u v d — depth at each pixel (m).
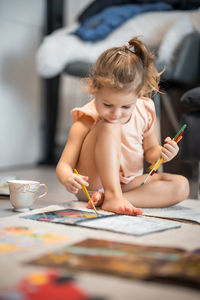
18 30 3.42
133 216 1.28
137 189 1.50
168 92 2.64
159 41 2.72
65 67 2.95
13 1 3.34
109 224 1.13
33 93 3.62
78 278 0.71
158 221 1.22
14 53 3.40
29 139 3.62
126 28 2.82
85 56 2.87
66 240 0.97
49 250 0.88
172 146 1.40
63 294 0.65
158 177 1.53
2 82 3.32
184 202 1.69
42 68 2.96
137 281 0.71
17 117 3.48
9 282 0.69
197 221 1.25
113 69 1.27
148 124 1.58
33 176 2.82
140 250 0.87
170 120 2.58
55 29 3.69
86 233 1.04
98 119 1.49
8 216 1.25
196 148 1.96
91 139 1.45
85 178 1.33
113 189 1.35
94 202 1.39
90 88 1.37
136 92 1.30
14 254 0.84
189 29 2.61
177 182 1.50
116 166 1.38
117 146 1.38
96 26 2.91
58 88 3.73
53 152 3.79
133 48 1.43
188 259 0.81
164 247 0.90
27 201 1.34
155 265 0.77
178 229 1.14
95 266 0.76
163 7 2.86
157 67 2.44
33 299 0.62
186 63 2.55
